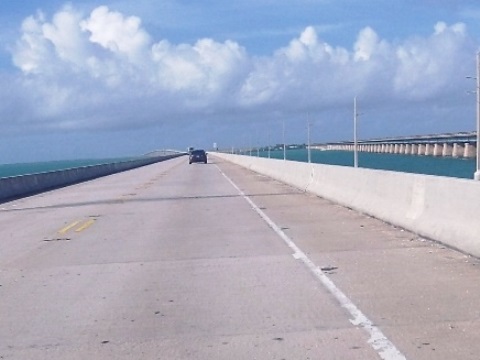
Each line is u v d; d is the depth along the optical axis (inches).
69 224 906.1
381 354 311.3
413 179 705.6
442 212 618.8
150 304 426.9
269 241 665.0
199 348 333.4
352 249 597.9
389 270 498.6
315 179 1282.0
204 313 398.9
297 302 414.6
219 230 764.6
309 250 602.2
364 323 362.9
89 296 456.1
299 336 344.8
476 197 545.0
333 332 349.1
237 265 544.1
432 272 484.4
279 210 973.2
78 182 2262.6
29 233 828.0
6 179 1616.6
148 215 975.0
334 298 420.8
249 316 387.5
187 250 629.9
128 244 685.9
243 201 1155.9
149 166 4121.6
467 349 313.6
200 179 2022.6
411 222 682.8
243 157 3326.8
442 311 380.2
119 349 337.7
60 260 606.9
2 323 397.1
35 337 365.1
